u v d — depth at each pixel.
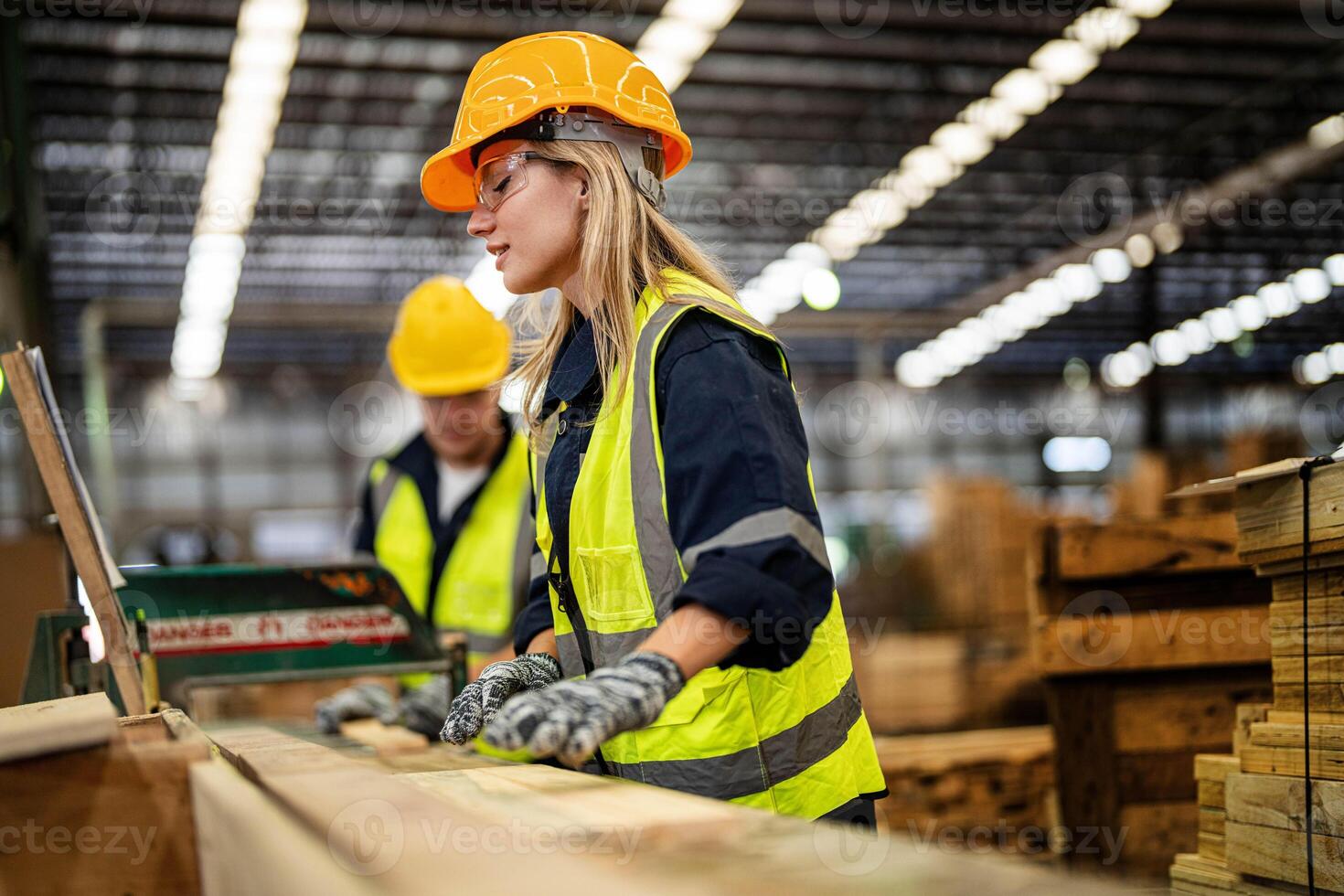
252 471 24.45
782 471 1.54
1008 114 13.04
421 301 4.43
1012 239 17.20
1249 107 13.25
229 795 1.24
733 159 13.95
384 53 11.00
